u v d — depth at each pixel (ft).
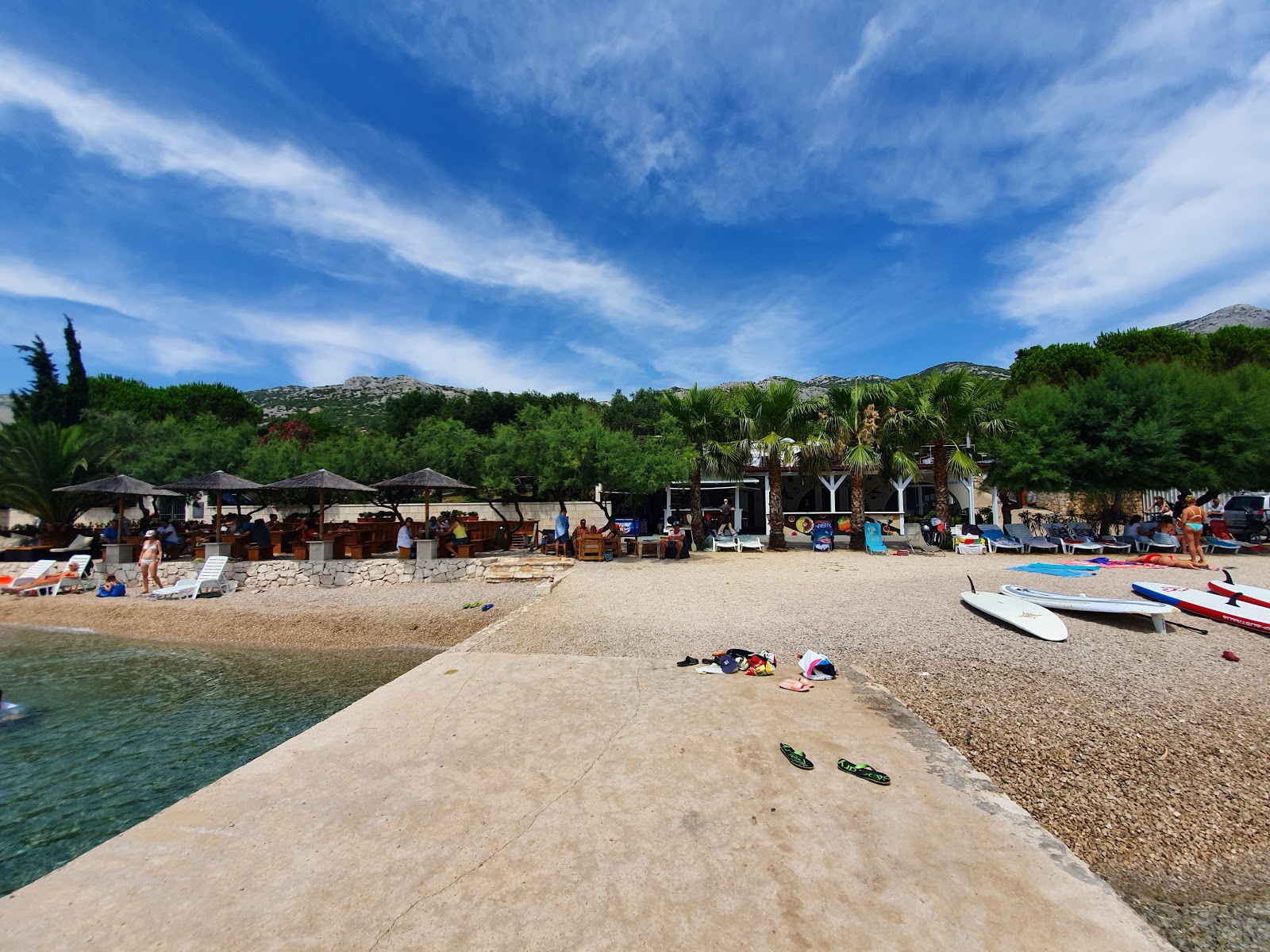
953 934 7.89
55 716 24.59
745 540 64.39
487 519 87.10
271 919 8.30
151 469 69.77
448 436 74.54
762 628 27.81
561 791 12.10
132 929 8.11
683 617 30.63
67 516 72.59
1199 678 20.35
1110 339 111.34
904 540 69.62
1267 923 10.04
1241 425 55.77
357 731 15.43
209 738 22.35
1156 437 53.98
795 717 16.16
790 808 11.31
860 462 58.90
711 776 12.69
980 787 12.26
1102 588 35.42
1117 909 8.47
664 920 8.20
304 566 49.78
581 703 17.47
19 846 15.30
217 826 10.89
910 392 59.82
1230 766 14.66
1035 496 100.32
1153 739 15.93
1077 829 12.29
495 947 7.70
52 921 8.29
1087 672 21.07
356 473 70.74
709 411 64.75
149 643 36.96
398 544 56.08
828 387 63.98
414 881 9.18
